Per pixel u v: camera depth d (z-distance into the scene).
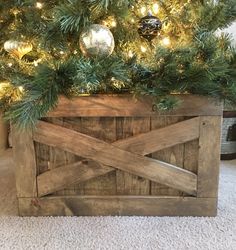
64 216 0.73
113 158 0.69
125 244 0.62
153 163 0.69
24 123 0.55
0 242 0.64
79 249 0.61
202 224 0.69
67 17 0.57
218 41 0.68
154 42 0.71
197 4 0.74
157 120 0.67
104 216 0.73
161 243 0.63
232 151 1.11
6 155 1.15
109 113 0.66
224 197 0.81
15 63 0.72
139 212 0.73
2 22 0.81
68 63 0.58
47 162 0.71
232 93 0.61
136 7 0.72
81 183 0.72
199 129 0.67
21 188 0.72
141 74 0.62
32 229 0.68
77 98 0.65
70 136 0.68
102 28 0.58
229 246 0.62
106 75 0.57
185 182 0.70
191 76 0.59
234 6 0.73
